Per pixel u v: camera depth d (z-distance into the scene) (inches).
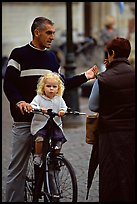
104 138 328.2
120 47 335.9
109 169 324.5
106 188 326.6
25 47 372.5
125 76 329.1
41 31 366.0
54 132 361.1
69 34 750.5
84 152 589.6
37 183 367.2
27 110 347.6
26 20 1701.5
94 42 1300.4
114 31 1161.4
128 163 322.7
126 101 326.0
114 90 326.3
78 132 688.4
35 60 370.0
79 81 381.4
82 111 815.7
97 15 1754.4
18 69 369.7
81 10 1777.8
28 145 379.6
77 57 1325.0
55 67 378.0
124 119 325.7
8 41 1669.5
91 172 350.9
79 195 442.9
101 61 1282.0
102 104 331.0
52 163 354.0
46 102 360.2
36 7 1710.1
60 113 350.6
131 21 1164.5
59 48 1386.6
